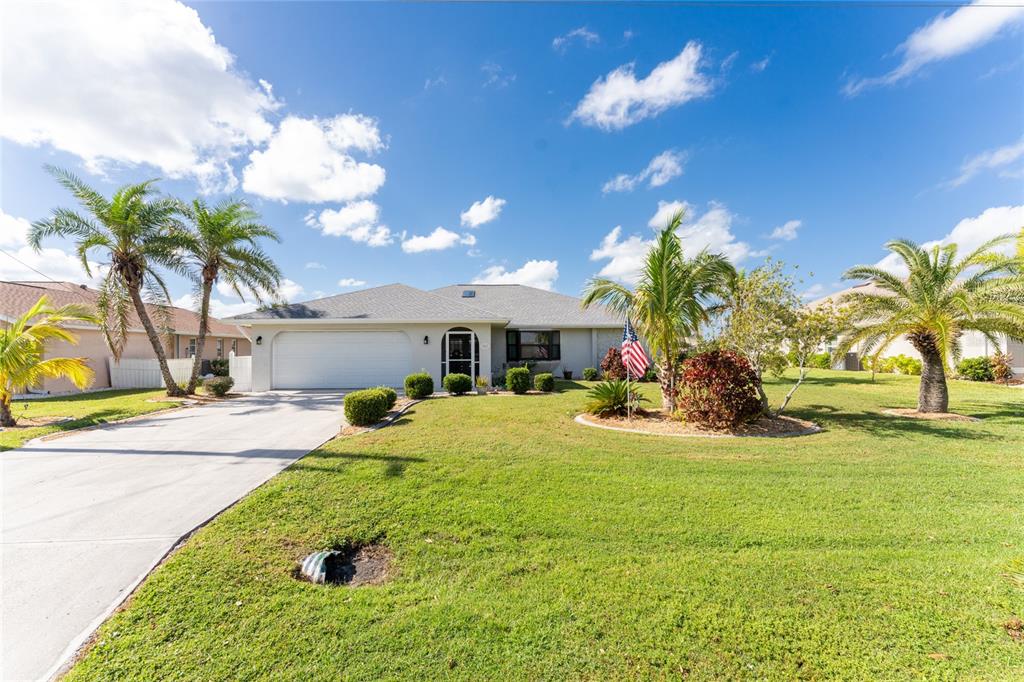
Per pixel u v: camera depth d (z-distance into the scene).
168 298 16.86
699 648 2.78
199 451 7.53
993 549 4.11
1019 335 11.17
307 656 2.74
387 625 3.04
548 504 5.17
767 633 2.92
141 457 7.16
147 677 2.57
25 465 6.75
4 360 10.21
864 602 3.26
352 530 4.50
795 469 6.59
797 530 4.51
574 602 3.29
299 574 3.76
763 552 4.05
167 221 15.74
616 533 4.45
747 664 2.64
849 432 9.34
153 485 5.74
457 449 7.57
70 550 4.04
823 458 7.24
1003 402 13.52
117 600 3.31
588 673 2.59
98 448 7.83
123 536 4.30
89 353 19.44
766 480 6.08
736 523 4.67
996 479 6.13
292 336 17.70
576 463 6.84
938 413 11.59
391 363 17.92
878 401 13.88
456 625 3.03
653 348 11.48
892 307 12.35
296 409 12.59
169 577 3.58
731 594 3.37
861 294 12.85
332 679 2.55
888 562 3.86
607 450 7.70
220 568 3.74
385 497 5.33
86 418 11.02
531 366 22.22
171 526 4.52
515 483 5.87
